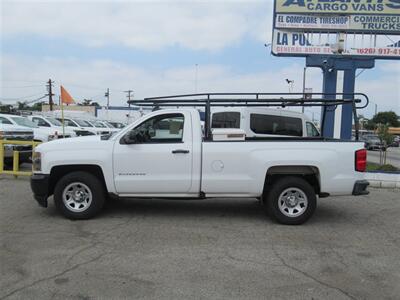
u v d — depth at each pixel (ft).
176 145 22.72
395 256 17.92
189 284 14.52
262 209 26.76
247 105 25.98
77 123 82.23
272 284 14.64
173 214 25.04
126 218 23.84
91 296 13.48
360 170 22.82
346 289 14.32
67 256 17.20
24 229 21.22
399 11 46.32
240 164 22.66
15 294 13.56
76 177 22.93
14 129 43.86
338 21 47.09
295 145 22.68
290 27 47.50
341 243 19.72
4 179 37.32
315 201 22.84
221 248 18.58
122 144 22.85
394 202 30.58
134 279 14.90
